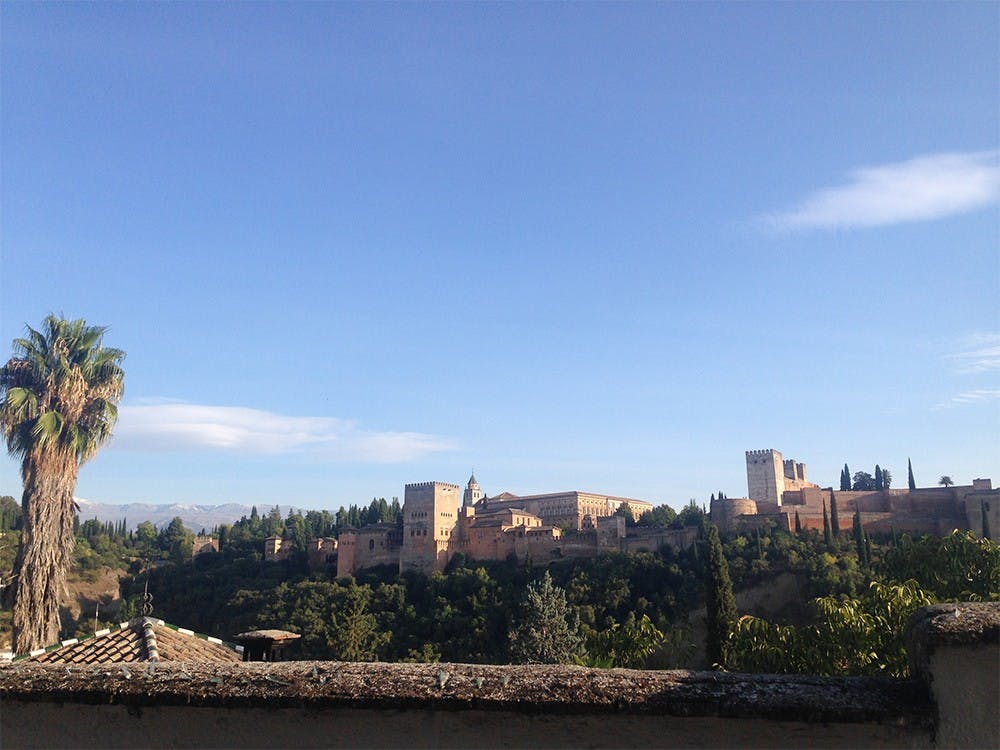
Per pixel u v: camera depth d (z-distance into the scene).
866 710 3.50
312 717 3.86
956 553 12.15
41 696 4.07
